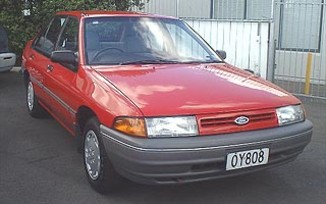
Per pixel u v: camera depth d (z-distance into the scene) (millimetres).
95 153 4070
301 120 4098
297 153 4062
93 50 4789
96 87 4133
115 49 4859
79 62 4688
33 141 5629
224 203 3908
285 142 3836
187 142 3465
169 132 3506
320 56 9492
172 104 3631
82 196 4047
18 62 10984
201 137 3535
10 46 10695
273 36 8648
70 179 4430
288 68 9570
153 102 3646
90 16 5172
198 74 4406
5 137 5789
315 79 9453
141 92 3840
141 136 3488
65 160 4957
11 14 10914
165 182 3549
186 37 5355
